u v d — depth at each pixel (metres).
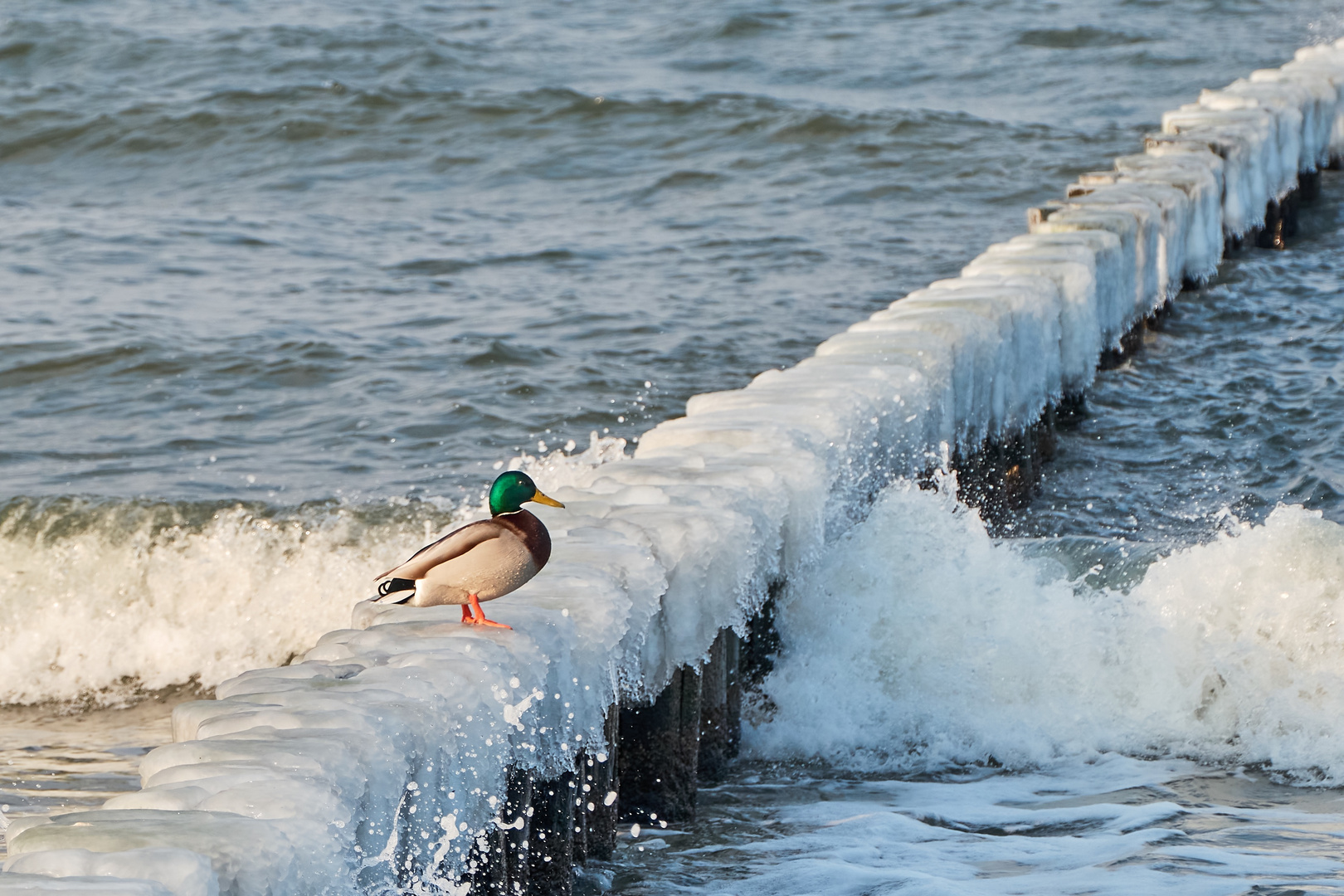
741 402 28.17
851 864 19.16
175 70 101.94
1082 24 108.00
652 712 21.00
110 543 33.31
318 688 14.63
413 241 63.34
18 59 103.69
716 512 21.67
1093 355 40.84
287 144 84.62
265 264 59.44
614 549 19.50
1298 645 24.88
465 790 14.57
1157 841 19.78
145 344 47.66
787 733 25.73
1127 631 25.73
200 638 31.56
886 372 29.91
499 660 15.50
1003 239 60.88
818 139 80.62
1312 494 35.69
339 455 38.56
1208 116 61.25
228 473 37.34
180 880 10.53
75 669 31.16
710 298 52.78
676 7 120.81
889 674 26.39
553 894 17.20
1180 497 36.34
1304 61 76.25
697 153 79.81
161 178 80.75
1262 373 44.38
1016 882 18.17
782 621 26.97
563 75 101.12
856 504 27.69
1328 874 18.12
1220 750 24.27
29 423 41.44
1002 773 24.20
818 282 54.66
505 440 39.56
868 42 108.00
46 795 23.28
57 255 60.84
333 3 127.44
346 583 31.94
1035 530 34.97
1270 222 61.09
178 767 12.71
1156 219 47.53
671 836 20.67
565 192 73.62
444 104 87.81
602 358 46.09
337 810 12.23
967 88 95.44
